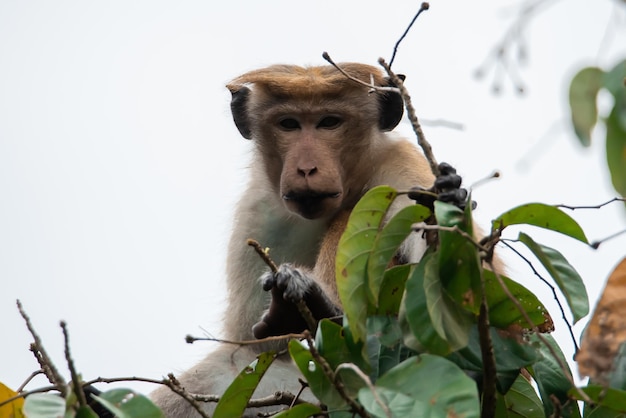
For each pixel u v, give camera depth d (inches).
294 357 360.5
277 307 487.8
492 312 368.5
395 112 619.8
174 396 600.4
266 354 390.3
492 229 352.5
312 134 605.0
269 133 624.4
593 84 293.3
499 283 358.6
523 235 349.4
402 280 368.5
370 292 348.5
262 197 650.2
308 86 606.2
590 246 320.2
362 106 609.0
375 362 371.9
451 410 305.4
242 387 395.5
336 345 362.3
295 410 365.7
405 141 625.3
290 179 575.2
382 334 370.6
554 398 350.6
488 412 353.7
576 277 354.0
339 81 607.2
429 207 391.9
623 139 296.7
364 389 317.4
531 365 380.2
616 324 306.3
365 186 615.5
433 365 316.2
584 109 293.6
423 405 308.8
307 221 631.2
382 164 613.6
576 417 375.2
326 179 571.5
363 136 609.6
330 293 536.1
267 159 633.0
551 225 349.7
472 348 366.3
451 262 336.5
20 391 390.3
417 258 507.5
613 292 309.3
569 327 361.1
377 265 349.7
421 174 599.5
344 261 348.5
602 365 305.6
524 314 323.0
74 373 313.7
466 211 333.4
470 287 337.1
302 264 637.3
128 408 319.9
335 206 573.3
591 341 307.9
